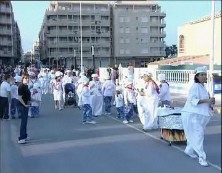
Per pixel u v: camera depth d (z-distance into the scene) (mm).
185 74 25250
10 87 16188
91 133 12414
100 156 9062
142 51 109125
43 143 10789
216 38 34406
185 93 25078
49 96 28562
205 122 8383
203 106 8312
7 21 104312
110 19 108000
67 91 20812
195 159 8641
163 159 8672
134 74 22547
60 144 10609
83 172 7664
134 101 14844
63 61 103062
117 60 107750
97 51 106125
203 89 8367
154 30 110062
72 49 104312
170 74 27016
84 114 14773
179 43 48781
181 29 48031
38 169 7965
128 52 108375
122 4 109125
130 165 8164
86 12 105062
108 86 17781
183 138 10234
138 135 11914
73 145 10430
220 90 21188
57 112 18562
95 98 17062
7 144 10727
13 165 8336
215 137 11156
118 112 16297
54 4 107375
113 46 108500
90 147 10133
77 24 104438
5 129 13469
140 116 13023
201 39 42719
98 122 15055
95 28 105938
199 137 8273
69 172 7680
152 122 12891
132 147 10062
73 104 20875
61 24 103750
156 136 11648
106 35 106250
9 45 104875
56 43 103812
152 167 7973
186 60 41750
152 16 109562
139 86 14289
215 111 17031
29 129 13297
